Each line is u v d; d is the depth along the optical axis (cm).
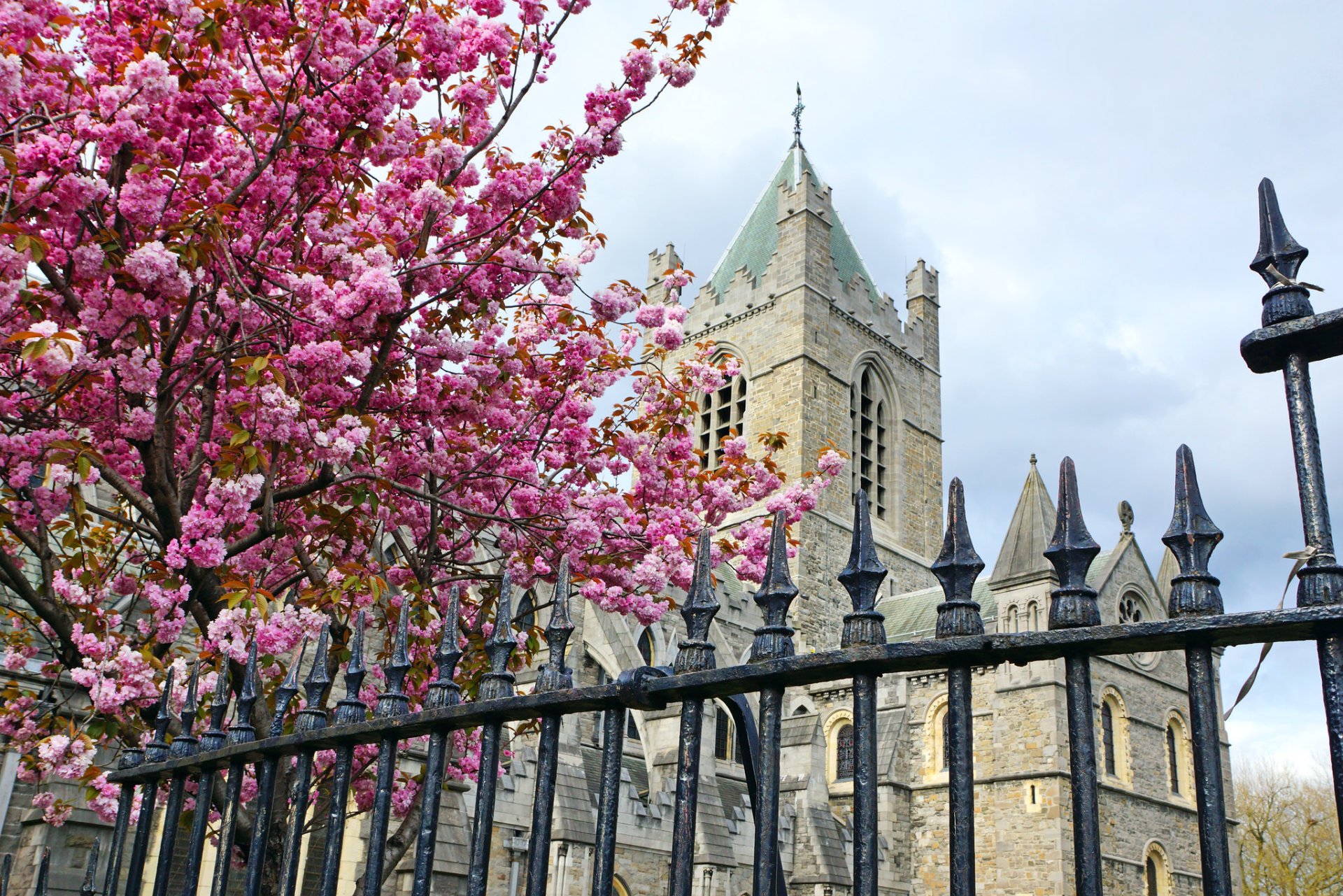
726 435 5403
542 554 1148
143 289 750
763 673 319
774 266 5456
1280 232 273
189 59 800
